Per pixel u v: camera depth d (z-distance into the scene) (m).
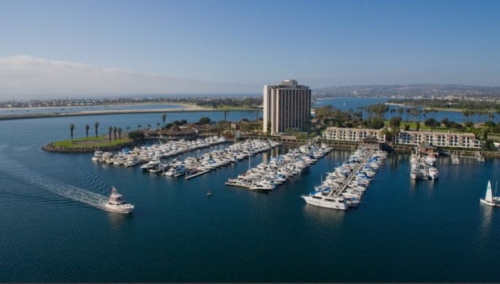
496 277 110.38
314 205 171.12
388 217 156.75
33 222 148.00
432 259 120.75
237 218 154.88
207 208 167.12
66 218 152.88
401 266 116.31
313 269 114.56
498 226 147.12
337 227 145.88
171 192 191.38
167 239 134.12
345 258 121.25
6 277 108.81
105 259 119.44
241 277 110.25
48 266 115.06
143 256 121.56
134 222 149.62
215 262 118.31
